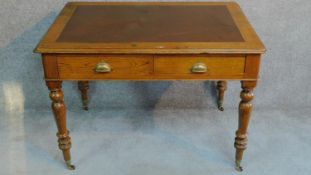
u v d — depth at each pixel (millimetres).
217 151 1863
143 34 1482
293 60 2041
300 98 2160
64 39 1440
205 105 2182
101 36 1467
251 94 1507
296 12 1913
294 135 1972
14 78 2104
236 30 1521
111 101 2184
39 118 2117
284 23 1943
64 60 1420
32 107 2184
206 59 1418
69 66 1435
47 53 1396
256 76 1453
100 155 1839
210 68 1437
